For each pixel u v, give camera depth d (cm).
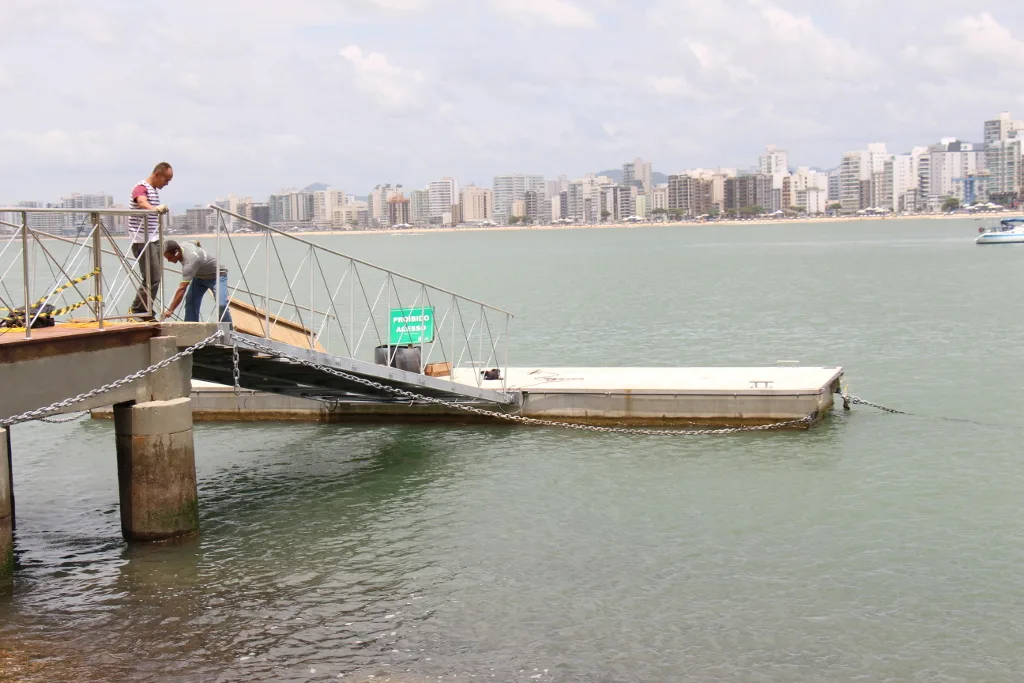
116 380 1842
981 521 2020
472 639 1545
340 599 1695
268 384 2670
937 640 1523
